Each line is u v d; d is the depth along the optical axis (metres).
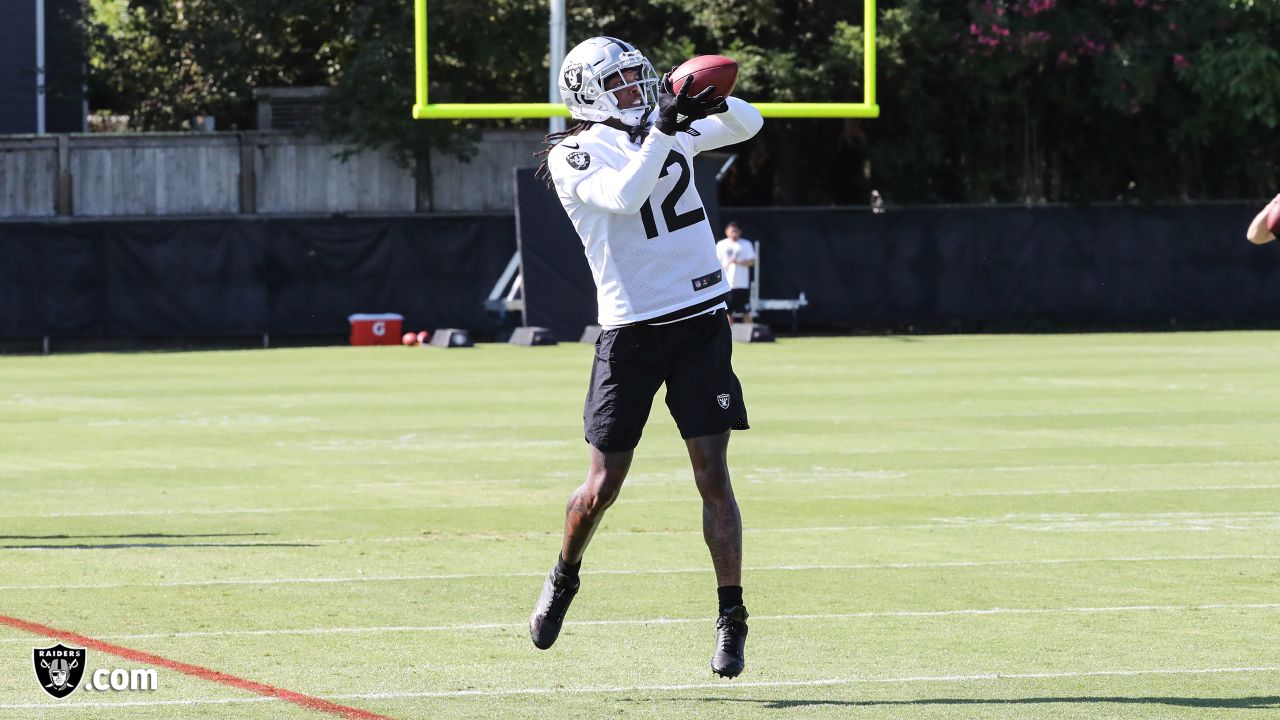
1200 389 55.50
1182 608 22.36
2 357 76.75
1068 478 35.22
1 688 18.28
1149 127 99.75
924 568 25.38
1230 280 90.00
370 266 83.62
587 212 17.77
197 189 92.25
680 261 17.67
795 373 62.59
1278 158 99.81
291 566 25.64
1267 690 18.00
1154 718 16.91
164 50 98.38
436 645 20.38
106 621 21.67
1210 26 93.81
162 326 81.75
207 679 18.66
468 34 91.19
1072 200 101.19
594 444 17.98
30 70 97.00
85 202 90.62
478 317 84.31
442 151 92.88
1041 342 80.81
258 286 82.62
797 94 91.81
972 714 17.11
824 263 87.62
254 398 54.44
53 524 29.81
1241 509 30.95
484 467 37.50
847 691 18.09
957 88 98.44
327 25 98.62
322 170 93.94
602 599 23.17
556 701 17.70
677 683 18.50
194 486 34.72
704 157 84.44
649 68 18.00
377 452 40.19
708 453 17.84
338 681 18.56
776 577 24.72
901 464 37.59
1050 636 20.73
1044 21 94.00
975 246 88.62
